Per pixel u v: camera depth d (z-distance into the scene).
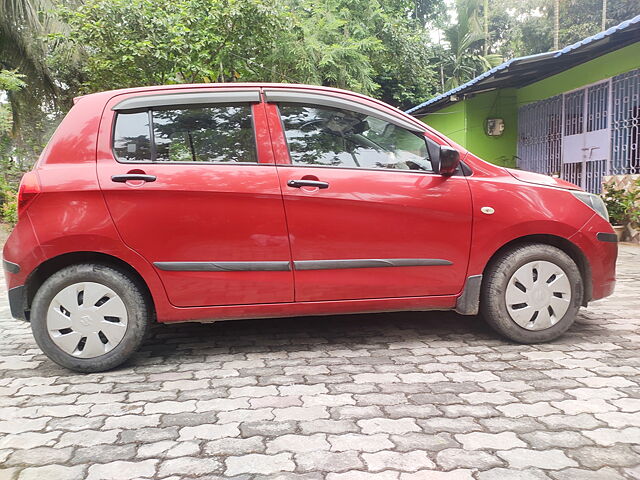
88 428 2.28
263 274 3.08
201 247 3.01
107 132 3.05
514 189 3.30
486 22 23.61
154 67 11.34
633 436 2.12
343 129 3.27
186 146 3.10
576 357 3.11
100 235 2.91
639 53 8.21
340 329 3.85
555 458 1.96
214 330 3.88
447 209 3.20
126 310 3.00
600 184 9.40
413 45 19.27
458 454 2.00
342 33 15.93
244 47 12.00
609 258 3.43
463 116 12.47
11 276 2.96
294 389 2.70
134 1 10.75
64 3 14.26
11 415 2.44
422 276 3.22
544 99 11.20
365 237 3.13
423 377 2.83
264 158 3.13
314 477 1.85
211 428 2.26
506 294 3.29
